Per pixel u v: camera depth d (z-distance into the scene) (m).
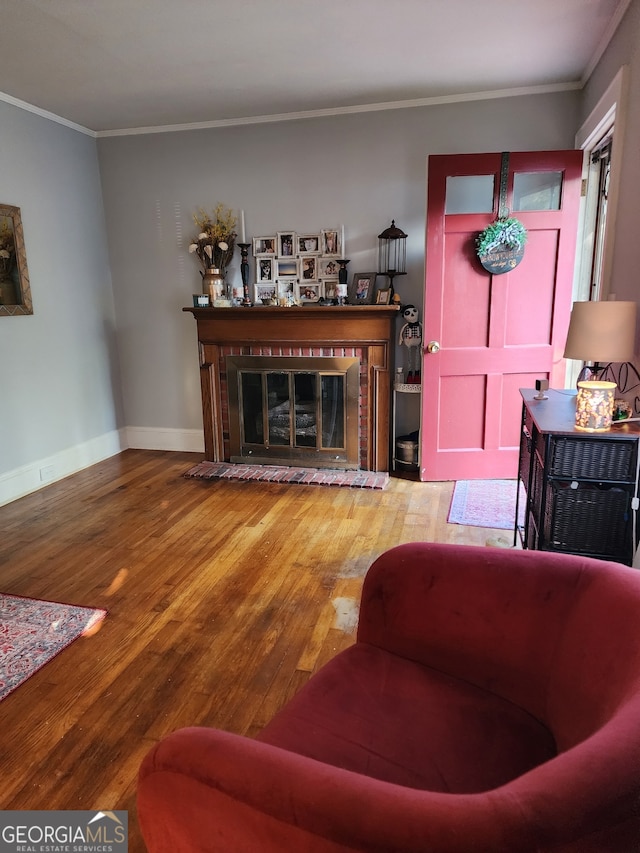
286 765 0.81
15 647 2.16
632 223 2.46
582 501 2.01
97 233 4.50
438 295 3.63
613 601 1.08
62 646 2.16
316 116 4.00
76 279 4.27
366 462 4.13
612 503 2.00
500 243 3.46
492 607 1.27
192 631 2.25
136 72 3.24
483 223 3.52
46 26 2.67
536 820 0.67
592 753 0.75
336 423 4.16
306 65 3.20
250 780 0.80
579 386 2.05
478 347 3.70
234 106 3.87
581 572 1.20
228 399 4.32
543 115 3.70
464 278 3.61
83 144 4.31
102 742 1.71
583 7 2.58
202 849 0.88
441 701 1.22
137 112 3.96
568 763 0.74
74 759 1.65
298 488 3.86
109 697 1.90
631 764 0.73
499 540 2.96
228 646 2.15
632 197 2.47
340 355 4.01
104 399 4.64
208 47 2.93
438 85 3.56
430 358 3.71
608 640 1.04
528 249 3.55
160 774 0.90
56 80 3.35
